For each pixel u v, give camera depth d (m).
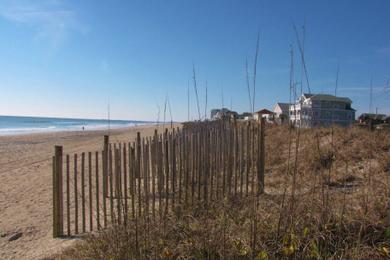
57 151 6.82
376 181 5.45
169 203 6.39
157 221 5.17
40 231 7.48
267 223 4.38
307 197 4.86
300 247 4.02
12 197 10.99
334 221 4.31
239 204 5.46
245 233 4.29
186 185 6.20
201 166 6.39
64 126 89.12
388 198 4.65
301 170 7.97
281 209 4.25
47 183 13.02
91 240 5.20
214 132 6.86
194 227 4.74
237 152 6.80
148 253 4.44
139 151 6.55
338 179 6.83
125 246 4.57
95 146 26.77
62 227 6.89
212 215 5.20
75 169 6.89
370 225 4.22
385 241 4.01
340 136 9.97
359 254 3.79
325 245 3.96
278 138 12.72
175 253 4.29
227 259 3.95
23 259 5.97
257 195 4.96
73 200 9.60
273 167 9.26
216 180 6.73
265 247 4.01
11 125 90.44
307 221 4.30
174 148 6.33
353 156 8.43
